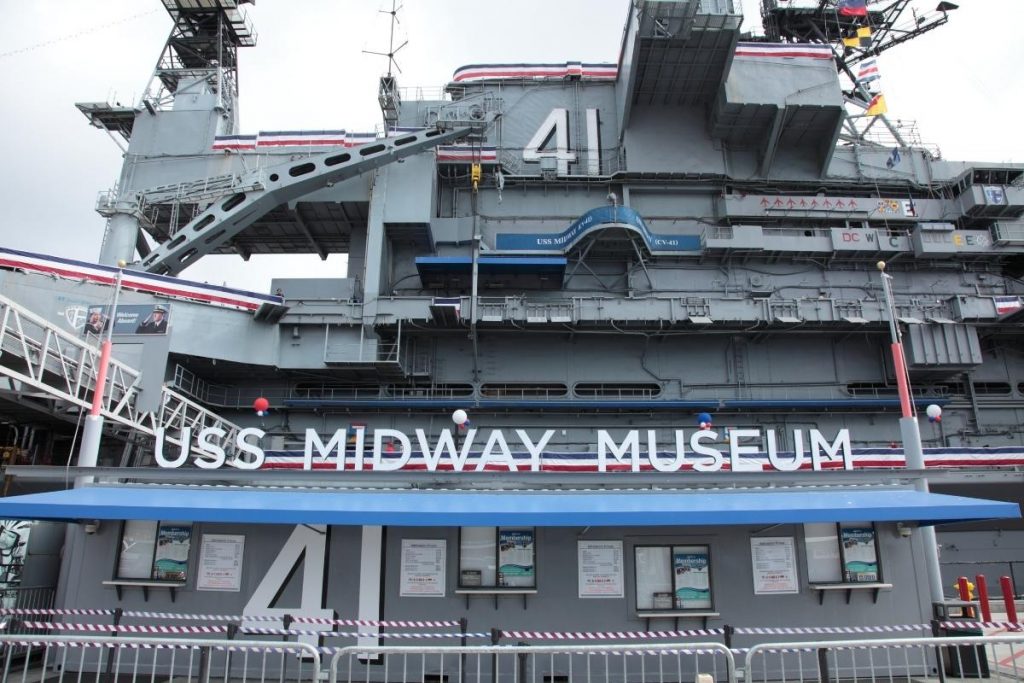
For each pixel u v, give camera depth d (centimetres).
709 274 3831
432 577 1412
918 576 1459
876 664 1409
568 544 1429
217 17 4444
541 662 1381
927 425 3728
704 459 1764
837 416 3672
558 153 4028
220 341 3312
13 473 1524
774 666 1381
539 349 3712
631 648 915
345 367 3453
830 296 3809
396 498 1406
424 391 3656
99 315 2367
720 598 1411
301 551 1427
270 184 3597
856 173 4044
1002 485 3206
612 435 3597
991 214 3931
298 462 2273
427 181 3759
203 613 1405
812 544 1453
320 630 1368
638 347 3738
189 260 3688
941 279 3903
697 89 3891
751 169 3975
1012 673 1433
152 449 2741
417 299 3519
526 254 3712
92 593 1423
